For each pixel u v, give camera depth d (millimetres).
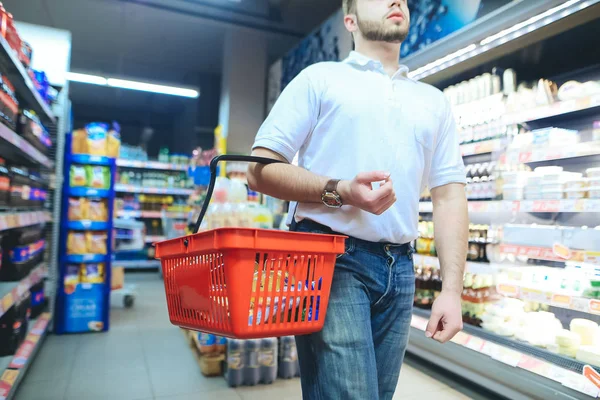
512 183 2529
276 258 773
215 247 735
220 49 8008
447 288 1027
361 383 899
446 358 2611
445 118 1187
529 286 2324
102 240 3801
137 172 8164
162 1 6148
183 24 6887
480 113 2730
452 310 986
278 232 756
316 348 952
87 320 3730
